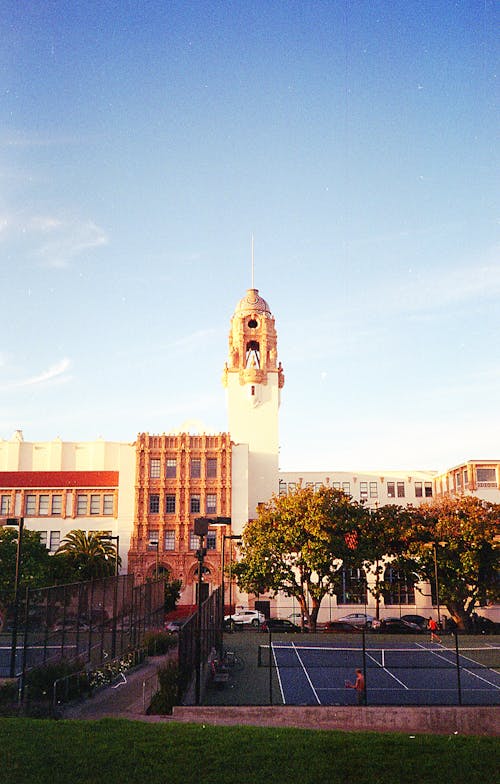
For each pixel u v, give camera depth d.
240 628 71.44
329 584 70.94
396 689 34.81
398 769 19.56
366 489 114.81
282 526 68.44
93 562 84.69
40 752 19.78
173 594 79.62
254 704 29.00
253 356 122.69
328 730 23.83
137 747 20.44
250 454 115.56
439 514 72.12
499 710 27.83
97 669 35.94
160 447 103.56
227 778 18.47
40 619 31.75
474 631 68.88
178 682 29.94
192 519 100.75
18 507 101.81
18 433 138.88
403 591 82.06
